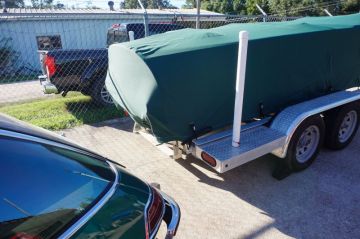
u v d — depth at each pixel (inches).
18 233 49.1
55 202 56.6
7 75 581.3
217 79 126.2
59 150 67.7
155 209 73.1
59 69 243.6
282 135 138.6
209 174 157.2
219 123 133.2
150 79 114.4
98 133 217.9
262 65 139.3
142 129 159.3
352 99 165.3
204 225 120.0
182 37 142.2
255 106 143.3
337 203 131.3
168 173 159.3
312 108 148.6
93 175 68.0
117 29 324.2
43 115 254.8
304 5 1166.3
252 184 147.2
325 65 169.8
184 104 119.6
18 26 605.3
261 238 112.7
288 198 135.6
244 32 111.3
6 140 57.4
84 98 298.7
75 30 647.1
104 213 61.2
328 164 164.2
